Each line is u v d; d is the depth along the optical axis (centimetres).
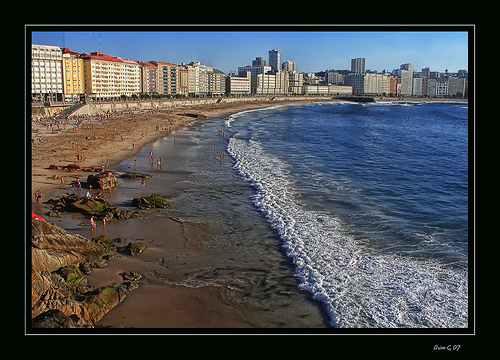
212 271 2019
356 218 2881
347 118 14475
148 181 3906
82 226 2575
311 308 1703
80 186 3469
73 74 13750
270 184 3844
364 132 9688
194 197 3353
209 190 3594
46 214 2750
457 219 2906
